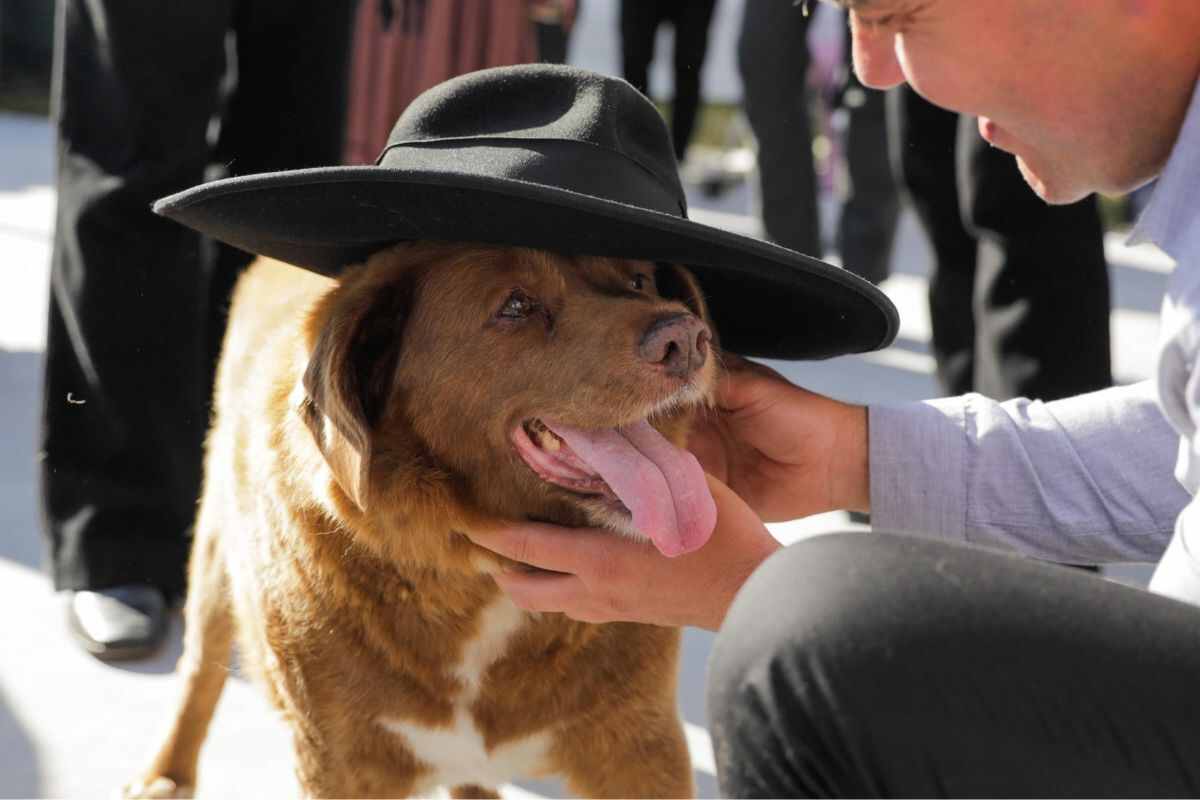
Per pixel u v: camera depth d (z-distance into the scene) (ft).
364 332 9.05
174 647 13.33
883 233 26.27
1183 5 6.45
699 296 9.36
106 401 13.16
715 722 5.86
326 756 9.37
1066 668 5.39
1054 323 14.05
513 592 8.63
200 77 13.00
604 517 8.76
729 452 9.86
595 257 9.20
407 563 9.03
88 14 12.91
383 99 19.02
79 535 13.25
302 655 9.18
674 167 9.02
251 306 11.42
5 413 18.86
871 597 5.55
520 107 8.45
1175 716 5.33
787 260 7.73
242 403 10.32
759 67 24.23
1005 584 5.60
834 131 37.93
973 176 14.06
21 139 41.42
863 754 5.48
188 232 13.47
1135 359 23.79
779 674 5.57
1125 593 5.69
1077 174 7.28
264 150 14.62
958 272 16.12
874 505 9.44
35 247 27.63
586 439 8.73
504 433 9.03
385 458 9.13
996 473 9.26
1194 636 5.46
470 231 8.39
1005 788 5.46
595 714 9.39
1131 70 6.61
